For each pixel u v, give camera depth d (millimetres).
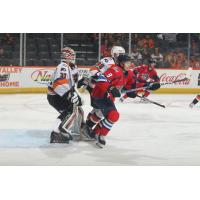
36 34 18516
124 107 12258
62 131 7188
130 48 17938
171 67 18703
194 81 17547
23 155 6422
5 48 17672
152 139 7727
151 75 13273
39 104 12805
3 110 11398
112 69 6828
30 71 16078
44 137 7738
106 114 6875
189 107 12570
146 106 12609
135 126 8992
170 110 11766
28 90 16109
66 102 7055
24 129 8531
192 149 7004
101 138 6941
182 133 8336
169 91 17344
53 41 18609
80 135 7484
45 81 16375
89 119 7449
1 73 15492
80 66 17281
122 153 6652
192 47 19375
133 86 10406
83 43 19062
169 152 6777
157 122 9578
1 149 6762
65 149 6836
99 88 6848
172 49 19094
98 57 18062
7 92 15688
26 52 17953
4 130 8383
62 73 6816
